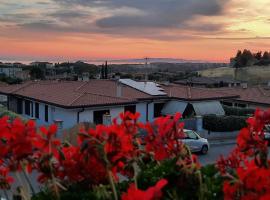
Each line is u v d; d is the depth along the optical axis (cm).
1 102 3506
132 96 3083
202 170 280
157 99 3155
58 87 3375
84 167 260
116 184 269
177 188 260
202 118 2938
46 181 261
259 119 273
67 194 255
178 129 278
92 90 3322
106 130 254
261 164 248
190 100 3158
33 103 3127
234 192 229
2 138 241
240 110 3525
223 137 2931
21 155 240
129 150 256
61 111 2773
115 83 3603
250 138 271
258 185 220
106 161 246
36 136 244
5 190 270
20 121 257
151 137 278
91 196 252
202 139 2256
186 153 277
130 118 276
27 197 259
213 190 255
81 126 294
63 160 260
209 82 6744
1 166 256
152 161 290
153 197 191
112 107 2836
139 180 270
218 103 3347
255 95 4141
